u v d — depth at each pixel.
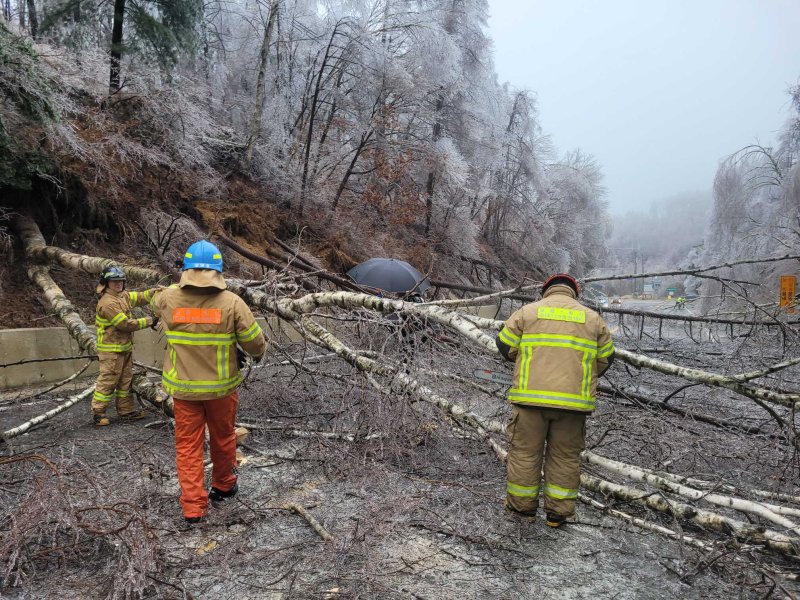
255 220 12.21
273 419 5.26
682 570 3.02
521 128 24.77
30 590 2.63
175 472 4.08
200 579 2.77
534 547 3.24
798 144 22.66
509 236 24.58
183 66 13.10
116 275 5.09
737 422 5.48
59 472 2.96
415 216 16.47
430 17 17.12
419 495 3.76
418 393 4.43
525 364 3.42
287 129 15.85
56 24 10.84
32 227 8.06
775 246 18.94
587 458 3.86
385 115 15.45
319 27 15.76
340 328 5.80
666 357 8.61
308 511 3.51
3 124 7.10
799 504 3.90
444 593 2.71
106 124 9.41
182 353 3.33
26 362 6.05
